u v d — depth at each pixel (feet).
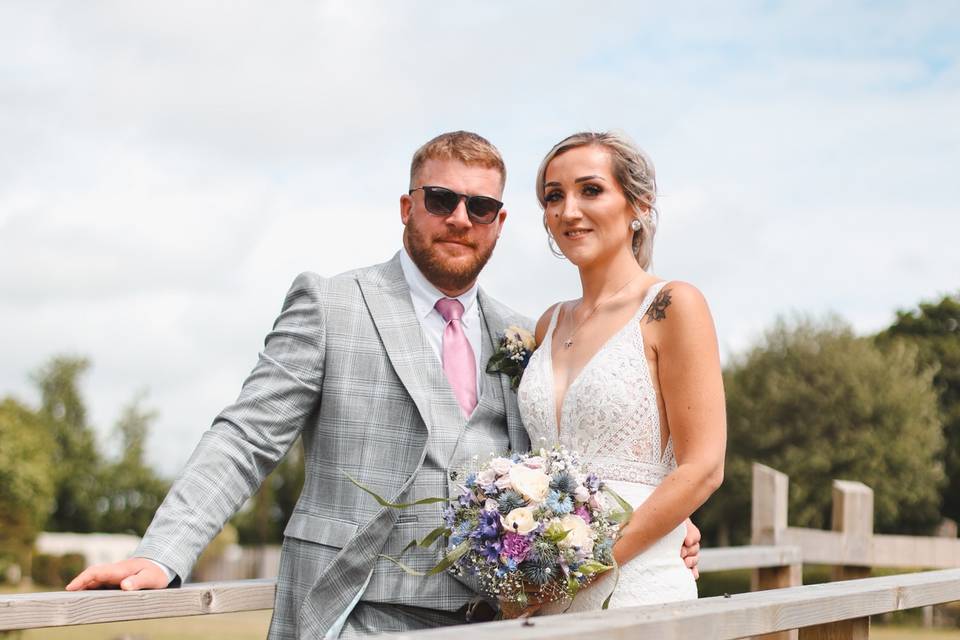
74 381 196.54
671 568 9.16
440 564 8.70
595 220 9.74
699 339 9.00
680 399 8.99
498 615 9.53
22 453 158.51
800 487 83.46
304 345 9.64
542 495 8.47
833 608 7.83
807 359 87.51
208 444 9.07
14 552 138.10
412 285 10.25
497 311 10.78
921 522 86.22
